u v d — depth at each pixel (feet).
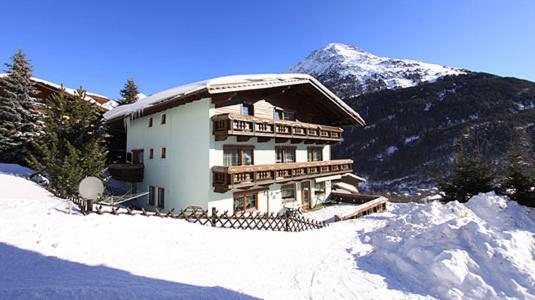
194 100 45.37
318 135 61.21
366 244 28.96
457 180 41.19
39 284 13.66
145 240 23.35
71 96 45.19
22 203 27.30
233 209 47.44
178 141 48.75
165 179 51.06
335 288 18.75
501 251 19.70
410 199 84.17
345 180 102.63
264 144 53.88
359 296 17.72
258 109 52.70
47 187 37.93
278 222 41.24
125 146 71.97
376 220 45.57
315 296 17.44
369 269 22.33
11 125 57.93
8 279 13.84
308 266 22.71
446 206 31.24
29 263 15.93
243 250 25.16
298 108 63.36
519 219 28.53
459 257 19.72
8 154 58.23
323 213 58.80
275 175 50.19
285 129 52.75
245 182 44.24
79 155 39.99
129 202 55.67
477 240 21.17
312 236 33.50
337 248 28.30
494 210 30.09
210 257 22.20
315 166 59.98
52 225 22.54
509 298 16.33
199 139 44.98
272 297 16.63
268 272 20.67
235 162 48.16
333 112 70.18
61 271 15.65
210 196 43.50
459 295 17.30
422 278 19.86
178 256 21.31
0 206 25.35
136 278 16.21
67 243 19.79
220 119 42.83
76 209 28.73
